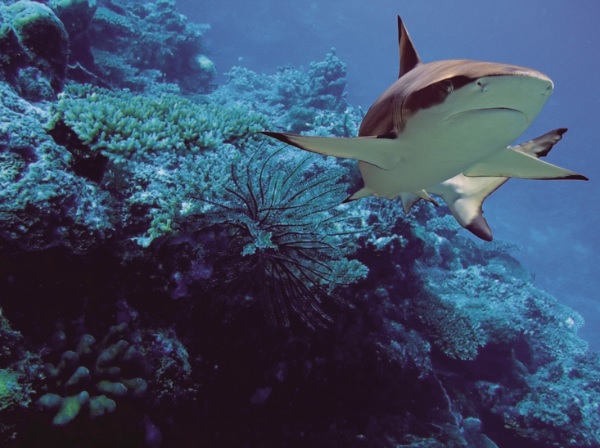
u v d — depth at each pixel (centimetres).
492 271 1283
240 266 387
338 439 561
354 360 551
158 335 400
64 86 593
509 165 261
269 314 407
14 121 333
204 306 427
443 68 207
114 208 388
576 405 866
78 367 340
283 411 529
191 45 1602
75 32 902
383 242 605
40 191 313
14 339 314
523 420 837
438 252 1187
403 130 222
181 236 398
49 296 352
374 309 594
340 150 235
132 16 1531
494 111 178
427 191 331
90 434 335
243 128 543
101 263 369
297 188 417
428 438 619
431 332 767
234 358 460
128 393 347
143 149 427
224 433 480
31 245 309
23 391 294
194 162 444
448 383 800
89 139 406
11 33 475
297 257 403
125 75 1216
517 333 892
